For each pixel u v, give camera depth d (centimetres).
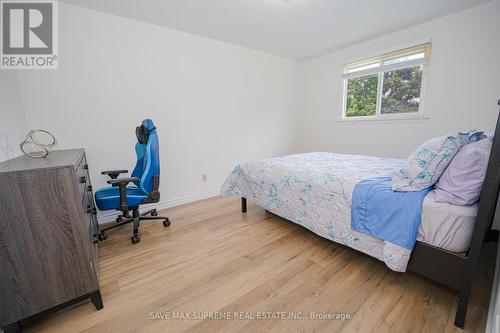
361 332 108
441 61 247
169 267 162
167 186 287
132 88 249
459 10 228
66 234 112
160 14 230
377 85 312
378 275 149
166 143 280
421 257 120
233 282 145
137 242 197
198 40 288
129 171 256
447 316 116
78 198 114
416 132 275
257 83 355
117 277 152
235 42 313
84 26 217
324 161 230
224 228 224
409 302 126
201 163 314
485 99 222
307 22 251
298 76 407
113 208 187
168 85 272
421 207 118
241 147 353
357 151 340
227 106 328
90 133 231
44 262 108
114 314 122
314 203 173
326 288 138
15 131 176
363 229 139
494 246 178
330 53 358
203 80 299
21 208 101
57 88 211
